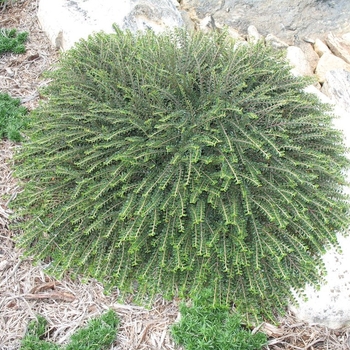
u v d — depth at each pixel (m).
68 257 1.29
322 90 1.92
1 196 1.49
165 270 1.29
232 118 1.33
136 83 1.39
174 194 1.21
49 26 1.95
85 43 1.53
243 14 2.29
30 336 1.21
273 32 2.29
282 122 1.33
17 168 1.43
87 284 1.35
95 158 1.32
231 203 1.26
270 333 1.28
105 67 1.46
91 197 1.25
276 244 1.24
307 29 2.30
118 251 1.32
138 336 1.26
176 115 1.30
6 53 1.93
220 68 1.43
